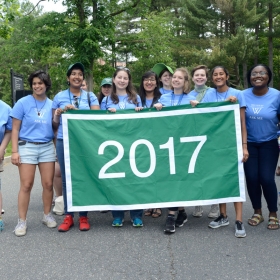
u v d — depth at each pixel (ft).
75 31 61.87
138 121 15.65
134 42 73.10
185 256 12.66
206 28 103.91
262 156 15.38
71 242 14.15
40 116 15.08
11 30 49.60
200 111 15.43
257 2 101.09
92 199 15.48
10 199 21.34
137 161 15.56
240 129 15.20
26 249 13.52
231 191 15.19
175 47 101.55
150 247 13.51
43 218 16.31
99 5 65.31
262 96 15.29
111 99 16.43
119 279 11.07
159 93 17.72
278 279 10.94
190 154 15.48
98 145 15.55
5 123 15.67
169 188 15.44
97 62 75.72
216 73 15.65
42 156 15.37
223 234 14.80
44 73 15.02
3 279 11.21
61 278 11.19
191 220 16.78
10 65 74.69
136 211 15.94
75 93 15.87
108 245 13.76
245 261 12.19
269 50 104.58
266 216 17.19
